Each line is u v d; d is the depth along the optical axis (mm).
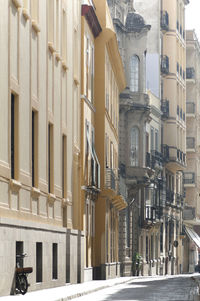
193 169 158500
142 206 111562
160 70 131875
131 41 106688
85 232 67562
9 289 37125
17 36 40688
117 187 85500
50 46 50469
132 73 106625
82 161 65938
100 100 78500
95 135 78312
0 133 36781
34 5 46094
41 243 45906
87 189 68500
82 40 67188
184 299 38375
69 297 38531
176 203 142000
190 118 158375
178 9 142625
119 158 104562
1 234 35656
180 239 146375
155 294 44125
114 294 45031
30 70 44000
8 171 38250
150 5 129750
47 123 49469
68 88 59094
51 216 50906
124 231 101750
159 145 124000
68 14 59031
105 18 79125
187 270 157875
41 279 45906
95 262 77375
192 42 157250
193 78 157000
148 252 117438
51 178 51750
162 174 130625
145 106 106625
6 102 38062
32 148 46000
